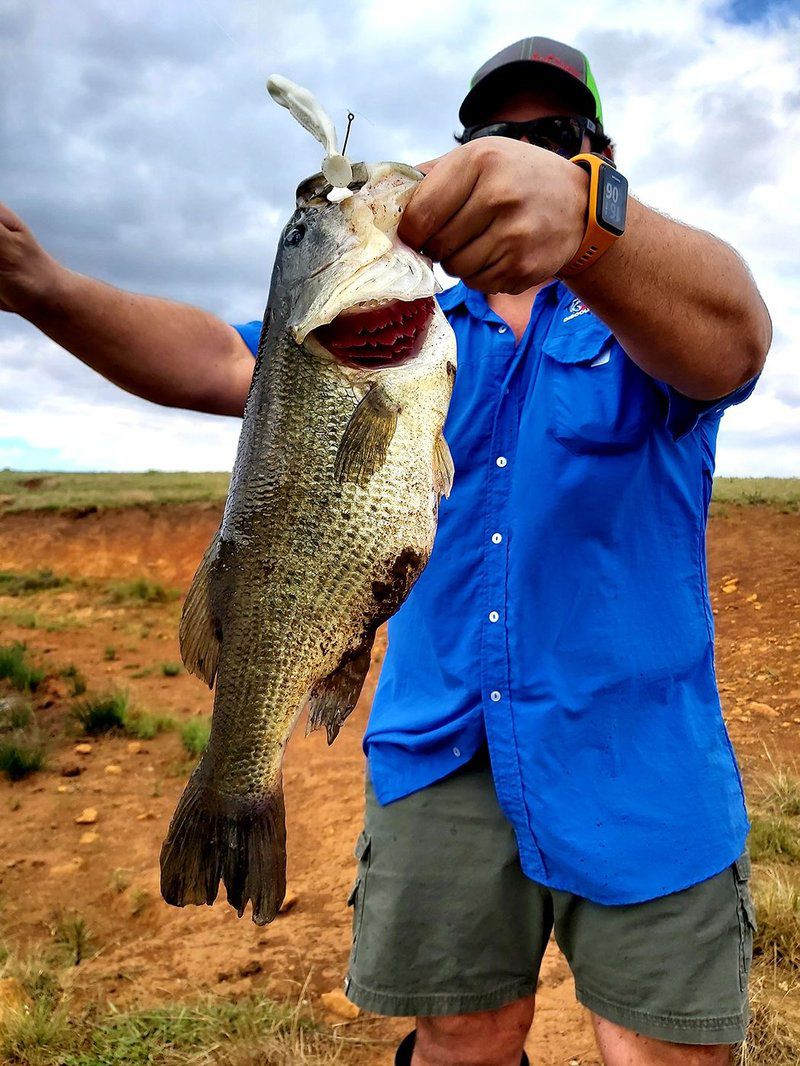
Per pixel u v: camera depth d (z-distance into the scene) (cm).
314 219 183
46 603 1534
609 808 206
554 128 262
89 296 247
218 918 465
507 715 216
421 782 230
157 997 384
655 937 202
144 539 1909
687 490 222
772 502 1424
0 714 812
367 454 177
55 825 592
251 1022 352
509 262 150
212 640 195
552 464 216
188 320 273
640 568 215
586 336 219
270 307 192
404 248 169
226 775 187
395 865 231
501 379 230
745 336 178
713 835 206
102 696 888
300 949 426
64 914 473
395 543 178
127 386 271
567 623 214
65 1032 344
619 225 152
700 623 222
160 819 602
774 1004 339
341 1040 348
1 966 399
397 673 244
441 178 148
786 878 432
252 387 193
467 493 229
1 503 2241
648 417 214
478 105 273
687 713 214
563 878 208
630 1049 207
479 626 224
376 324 183
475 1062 232
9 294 236
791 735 675
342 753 725
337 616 182
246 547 186
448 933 225
